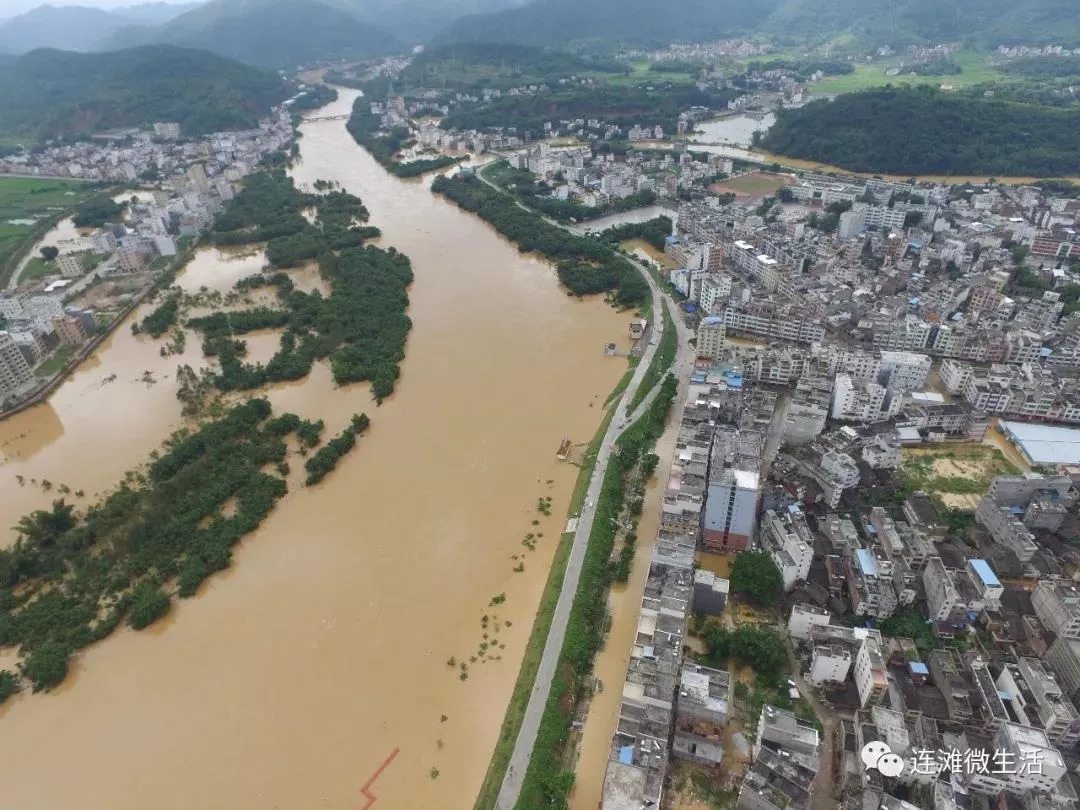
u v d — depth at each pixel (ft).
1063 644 634.43
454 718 653.71
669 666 612.29
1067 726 565.12
